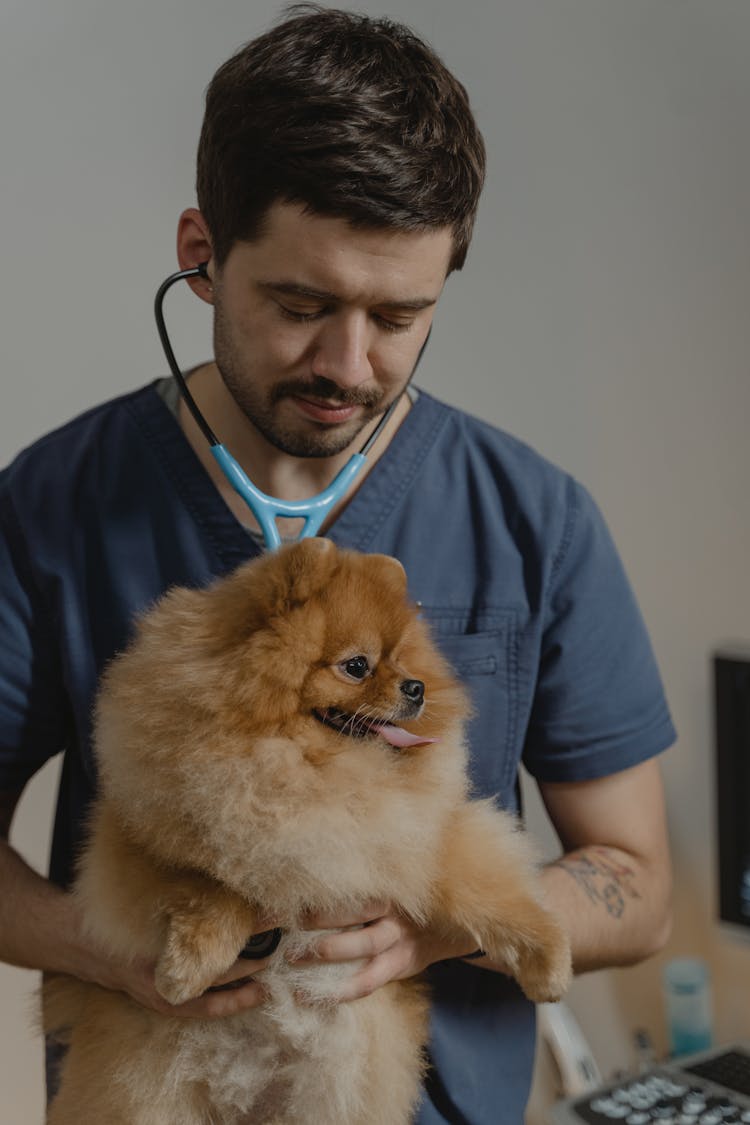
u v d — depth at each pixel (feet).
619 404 7.52
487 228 7.54
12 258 6.91
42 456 4.67
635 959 4.68
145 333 7.14
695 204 7.11
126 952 3.72
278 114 3.51
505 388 7.66
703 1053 5.87
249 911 3.63
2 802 4.71
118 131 6.99
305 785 3.59
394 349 3.88
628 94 7.27
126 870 3.70
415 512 4.65
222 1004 3.69
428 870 3.84
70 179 6.95
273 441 4.11
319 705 3.63
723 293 7.06
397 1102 4.02
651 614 7.69
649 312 7.36
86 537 4.57
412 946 3.92
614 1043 7.86
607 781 4.80
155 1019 3.93
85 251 7.01
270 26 7.02
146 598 4.52
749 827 6.63
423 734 3.86
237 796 3.51
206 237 4.16
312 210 3.52
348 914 3.75
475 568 4.66
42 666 4.57
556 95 7.40
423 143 3.55
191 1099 3.91
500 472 4.77
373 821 3.66
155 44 7.00
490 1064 4.51
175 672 3.59
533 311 7.59
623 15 7.22
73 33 6.88
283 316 3.76
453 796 3.98
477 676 4.58
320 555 3.69
